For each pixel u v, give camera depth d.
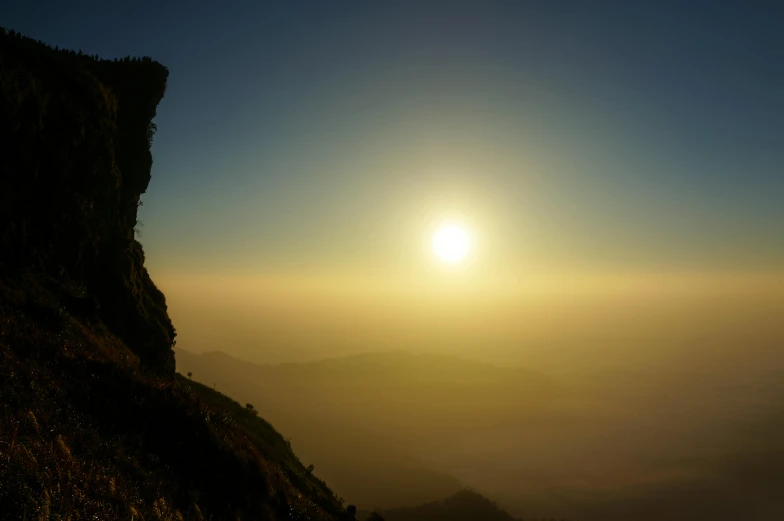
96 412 15.88
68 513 9.84
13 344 16.59
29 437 11.84
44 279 24.59
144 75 37.25
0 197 23.34
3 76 24.31
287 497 20.97
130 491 12.62
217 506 15.91
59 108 27.30
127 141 35.50
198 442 17.91
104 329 26.44
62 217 26.78
